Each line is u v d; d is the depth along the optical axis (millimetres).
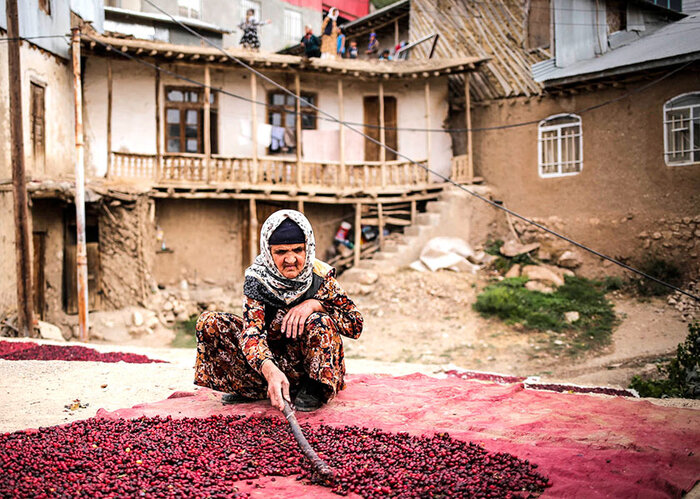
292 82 19406
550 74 17141
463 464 2842
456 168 19391
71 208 15797
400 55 22266
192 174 17422
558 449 3006
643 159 15820
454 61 18500
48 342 9945
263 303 3689
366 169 19109
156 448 3062
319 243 19750
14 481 2588
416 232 18391
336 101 19906
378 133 20234
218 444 3178
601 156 16656
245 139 18922
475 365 12578
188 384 5453
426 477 2676
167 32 20750
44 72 15383
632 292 15617
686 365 8320
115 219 16031
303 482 2725
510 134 18766
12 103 12000
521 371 12117
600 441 3127
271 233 3568
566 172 17547
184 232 18312
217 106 18656
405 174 19453
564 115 17328
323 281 3865
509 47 19422
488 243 18922
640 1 16391
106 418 3793
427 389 4551
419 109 20219
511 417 3682
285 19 27359
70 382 5504
